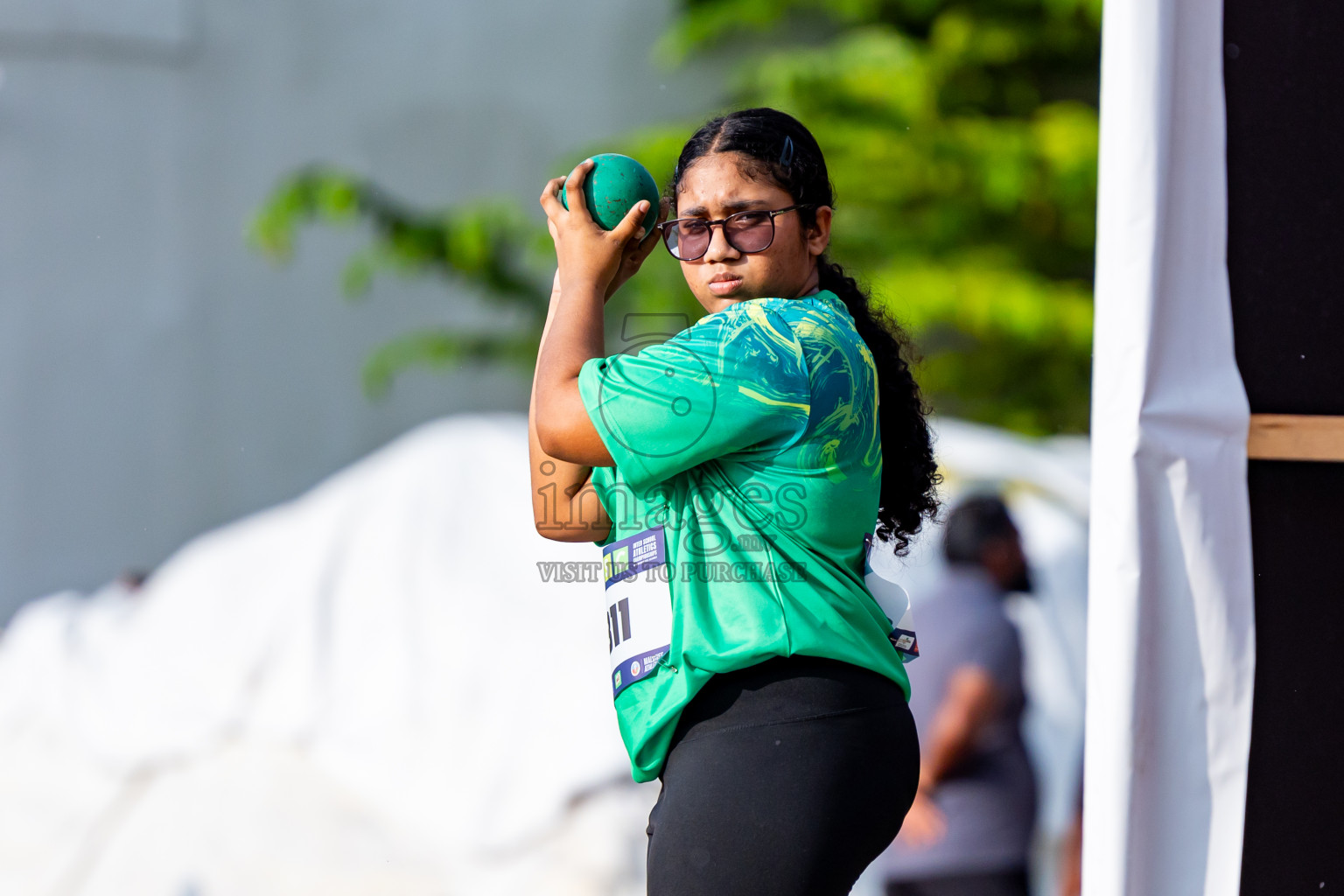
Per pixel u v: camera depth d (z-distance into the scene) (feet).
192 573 72.84
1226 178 26.32
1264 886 26.30
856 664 20.71
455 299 114.32
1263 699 26.35
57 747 67.31
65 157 106.52
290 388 111.14
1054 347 102.99
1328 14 26.23
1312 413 26.22
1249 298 26.40
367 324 112.88
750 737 20.08
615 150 101.24
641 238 23.00
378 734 61.93
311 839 57.21
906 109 102.68
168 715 66.39
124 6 106.83
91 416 106.52
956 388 105.70
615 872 54.34
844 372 20.92
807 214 22.26
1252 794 26.32
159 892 56.24
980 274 98.78
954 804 49.55
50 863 58.44
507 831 56.70
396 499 71.46
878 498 22.38
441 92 114.42
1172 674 26.07
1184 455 25.91
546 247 102.94
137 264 107.86
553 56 115.85
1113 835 25.71
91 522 105.81
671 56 114.32
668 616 21.06
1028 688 54.95
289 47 111.45
